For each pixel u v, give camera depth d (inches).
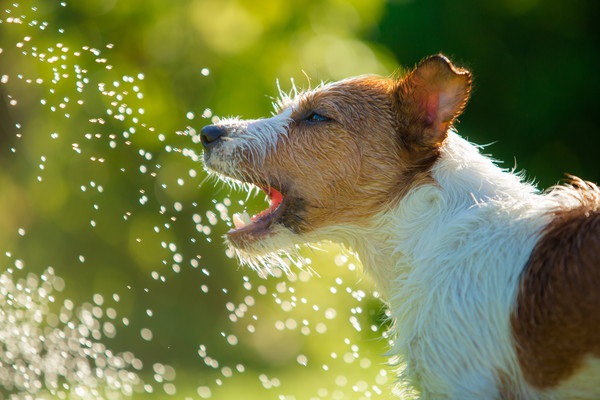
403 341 260.4
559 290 235.6
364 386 494.9
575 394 237.9
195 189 756.6
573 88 893.2
